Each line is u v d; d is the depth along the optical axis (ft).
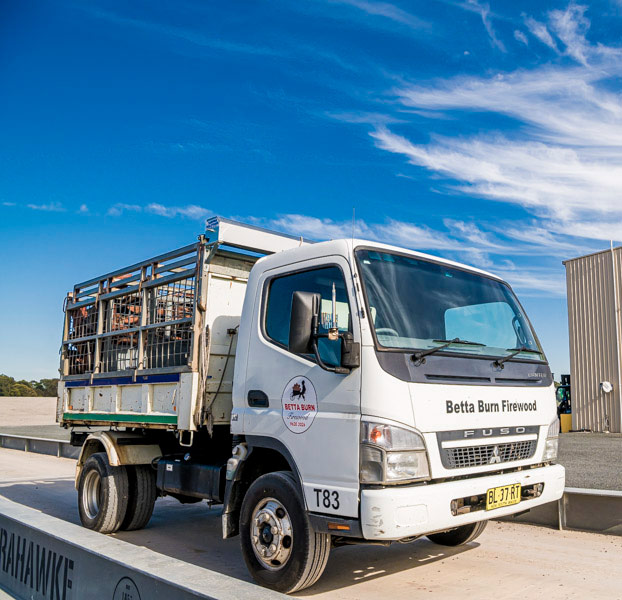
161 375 21.16
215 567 19.49
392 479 13.78
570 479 35.42
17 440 60.95
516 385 17.06
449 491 14.29
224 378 20.21
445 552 20.71
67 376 27.35
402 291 16.05
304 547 15.11
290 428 15.90
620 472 38.37
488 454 15.76
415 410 14.35
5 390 244.42
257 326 17.75
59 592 13.91
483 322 17.79
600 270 78.07
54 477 40.73
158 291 22.34
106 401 24.35
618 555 20.10
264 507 16.34
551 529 24.00
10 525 16.43
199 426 19.45
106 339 24.99
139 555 12.73
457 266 18.42
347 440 14.39
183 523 26.35
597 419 77.15
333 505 14.40
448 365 15.48
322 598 16.03
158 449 23.43
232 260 20.89
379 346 14.52
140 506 23.44
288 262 17.46
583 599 15.94
